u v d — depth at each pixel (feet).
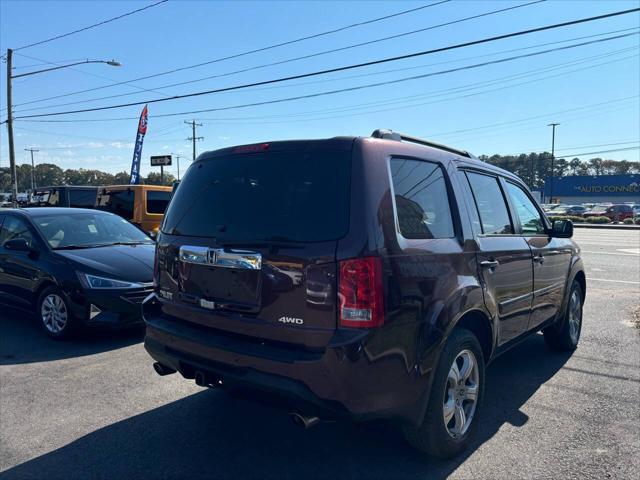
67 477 10.44
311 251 9.21
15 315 25.16
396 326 9.25
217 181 11.35
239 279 10.17
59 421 13.07
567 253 18.13
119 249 22.52
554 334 18.66
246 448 11.64
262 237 9.96
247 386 9.65
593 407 13.93
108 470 10.71
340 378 8.79
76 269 19.95
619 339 20.94
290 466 10.84
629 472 10.50
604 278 38.32
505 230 14.15
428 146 11.89
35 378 16.16
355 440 12.03
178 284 11.66
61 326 20.11
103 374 16.53
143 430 12.57
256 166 10.71
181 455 11.32
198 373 10.65
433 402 10.25
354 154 9.57
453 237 11.34
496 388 15.42
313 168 9.88
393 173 10.05
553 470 10.61
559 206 199.93
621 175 250.57
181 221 11.89
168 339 11.43
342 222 9.18
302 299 9.25
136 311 19.83
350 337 8.80
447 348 10.52
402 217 9.94
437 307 10.11
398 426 10.55
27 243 21.83
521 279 14.08
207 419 13.19
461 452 11.32
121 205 45.29
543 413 13.55
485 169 13.88
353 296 8.87
